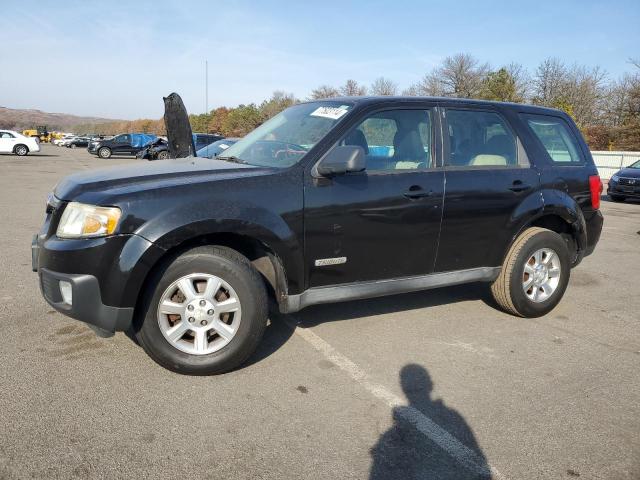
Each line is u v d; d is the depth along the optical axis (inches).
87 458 94.9
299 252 133.8
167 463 94.7
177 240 118.3
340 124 143.9
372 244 145.2
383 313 180.4
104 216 115.0
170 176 127.7
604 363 146.2
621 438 108.9
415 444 104.1
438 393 125.3
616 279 243.4
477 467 97.8
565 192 182.2
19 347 140.7
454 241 159.9
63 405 112.3
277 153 146.3
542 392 127.6
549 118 189.8
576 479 95.4
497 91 1755.7
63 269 116.6
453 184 156.9
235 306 126.9
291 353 144.5
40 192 504.1
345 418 112.4
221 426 107.2
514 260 172.1
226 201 123.7
